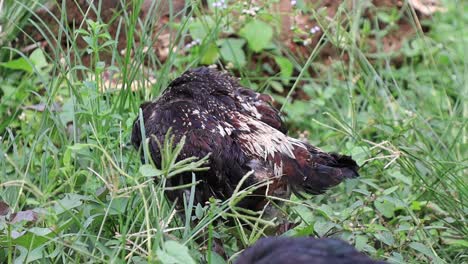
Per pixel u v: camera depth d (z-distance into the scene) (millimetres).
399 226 6336
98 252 5969
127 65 7277
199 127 5793
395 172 7031
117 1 8539
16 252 5973
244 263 4652
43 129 6996
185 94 6016
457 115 8109
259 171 5793
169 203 6113
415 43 9227
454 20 9766
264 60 8930
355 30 8695
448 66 9281
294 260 4457
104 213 5957
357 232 6121
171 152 5613
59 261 6023
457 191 6902
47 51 8625
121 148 6270
